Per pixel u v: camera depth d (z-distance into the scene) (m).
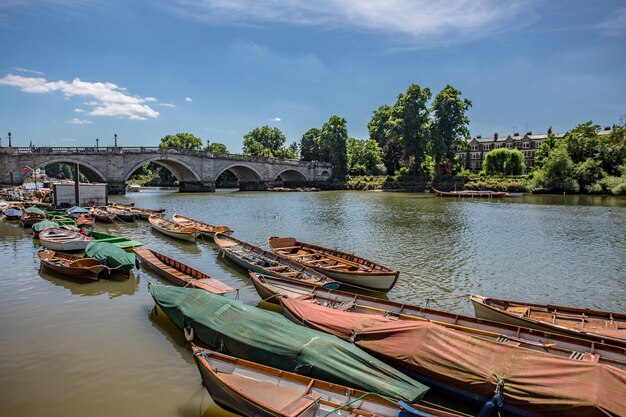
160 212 48.31
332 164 120.25
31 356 14.38
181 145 132.62
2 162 65.94
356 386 11.21
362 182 110.44
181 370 13.55
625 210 57.22
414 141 99.50
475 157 145.50
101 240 29.75
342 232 39.44
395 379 11.23
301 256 26.12
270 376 11.67
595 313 16.97
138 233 38.00
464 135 100.06
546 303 21.06
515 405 10.77
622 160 85.50
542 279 24.77
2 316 17.78
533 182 87.81
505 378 11.08
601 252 31.53
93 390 12.40
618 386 10.12
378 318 14.32
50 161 70.31
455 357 11.98
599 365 10.69
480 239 36.34
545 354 11.45
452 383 11.73
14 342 15.40
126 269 22.69
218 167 94.62
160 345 15.21
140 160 80.62
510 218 49.56
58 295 20.36
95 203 53.59
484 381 11.24
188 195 84.38
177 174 99.62
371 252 31.23
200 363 11.72
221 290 18.61
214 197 79.69
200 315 14.71
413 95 98.12
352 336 13.73
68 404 11.74
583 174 83.75
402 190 101.94
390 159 119.81
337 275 22.27
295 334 12.92
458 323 15.50
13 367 13.66
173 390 12.45
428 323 13.23
